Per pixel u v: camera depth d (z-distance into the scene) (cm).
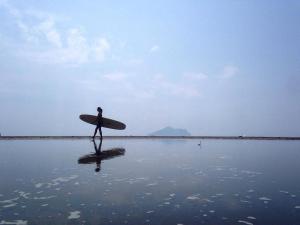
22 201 766
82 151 2053
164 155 1902
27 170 1252
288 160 1727
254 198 824
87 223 613
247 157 1866
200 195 851
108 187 937
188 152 2142
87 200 782
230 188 945
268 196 848
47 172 1205
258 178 1126
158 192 880
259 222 632
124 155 1858
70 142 3003
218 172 1263
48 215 659
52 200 777
